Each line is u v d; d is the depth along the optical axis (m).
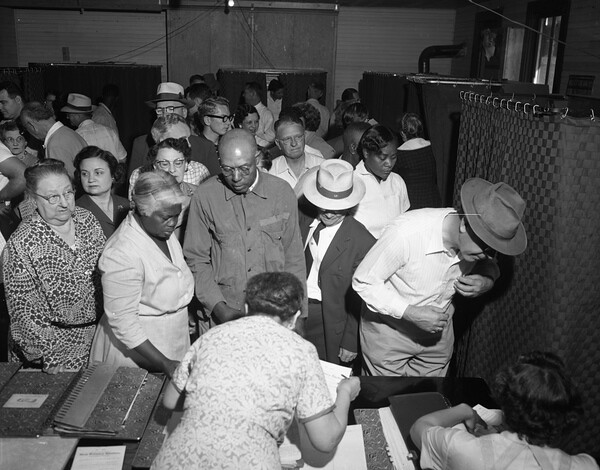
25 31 10.83
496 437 1.74
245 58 11.02
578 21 6.82
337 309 3.19
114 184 3.54
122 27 10.94
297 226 3.09
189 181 3.92
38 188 2.49
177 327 2.65
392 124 8.30
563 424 1.65
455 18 11.28
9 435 2.00
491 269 2.83
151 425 2.11
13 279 2.51
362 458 2.02
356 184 3.19
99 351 2.64
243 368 1.69
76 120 6.66
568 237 2.58
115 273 2.38
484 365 3.25
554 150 2.55
